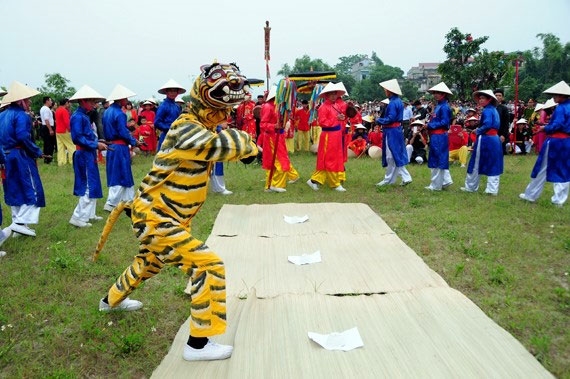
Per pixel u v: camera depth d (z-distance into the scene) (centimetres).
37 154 633
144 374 349
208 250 339
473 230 648
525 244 582
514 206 768
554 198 771
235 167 1237
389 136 923
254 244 604
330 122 893
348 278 493
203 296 333
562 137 738
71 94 1952
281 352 358
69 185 1031
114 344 382
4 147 609
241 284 483
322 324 399
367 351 358
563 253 561
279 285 480
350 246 588
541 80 3741
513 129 1455
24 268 536
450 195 863
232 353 355
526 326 402
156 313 430
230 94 333
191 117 347
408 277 490
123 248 598
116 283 404
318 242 606
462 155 1206
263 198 877
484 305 438
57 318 424
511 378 322
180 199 341
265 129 891
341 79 6531
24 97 611
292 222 701
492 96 820
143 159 1457
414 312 413
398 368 336
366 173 1116
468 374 327
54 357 369
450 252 572
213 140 319
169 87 818
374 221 692
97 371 352
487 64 2500
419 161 1275
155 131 1532
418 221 696
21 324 413
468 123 1352
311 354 355
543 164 773
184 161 336
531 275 503
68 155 1376
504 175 1076
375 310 419
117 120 735
